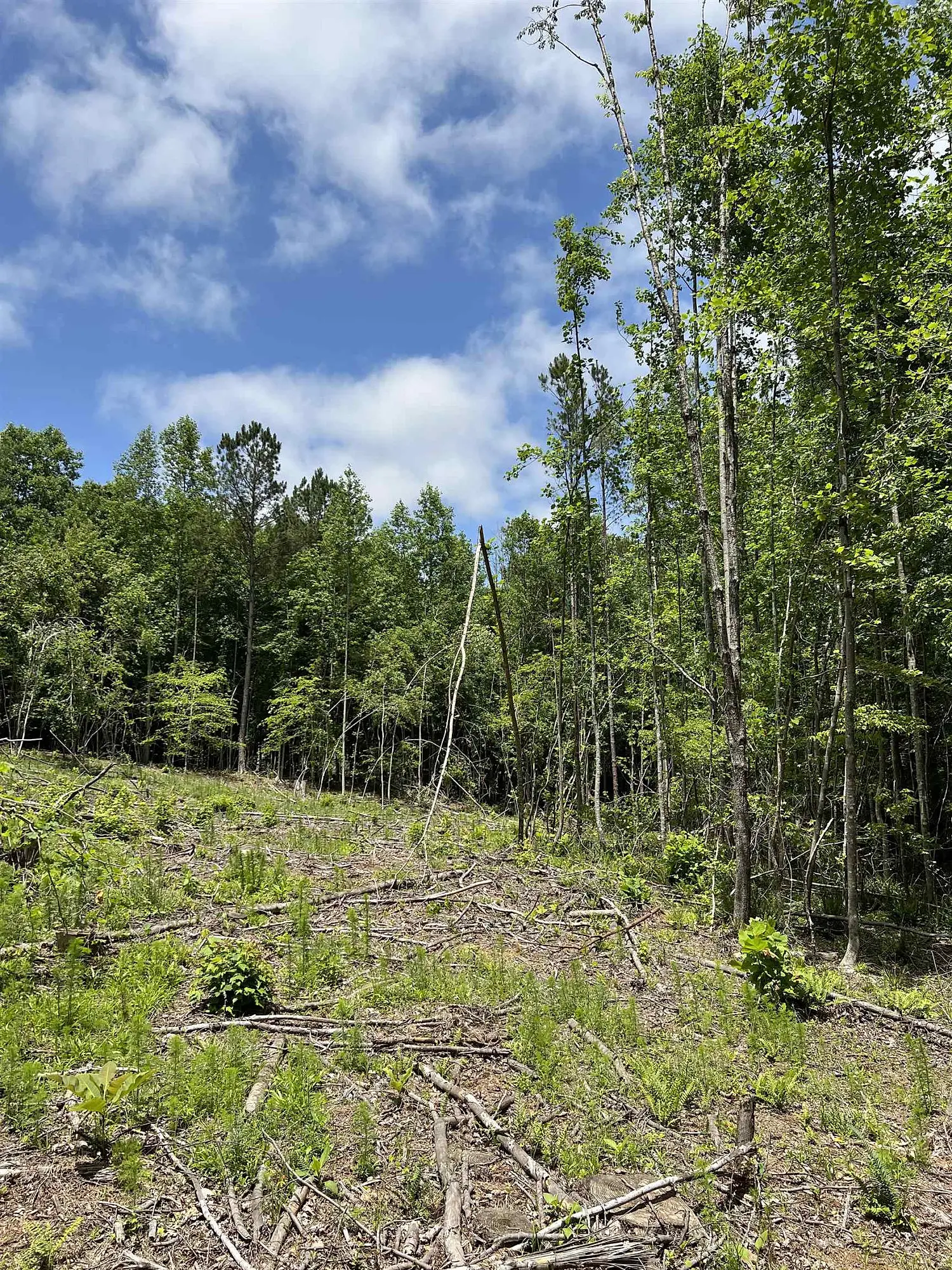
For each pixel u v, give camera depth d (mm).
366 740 27984
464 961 6758
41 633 19203
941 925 10656
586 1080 4727
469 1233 3250
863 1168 4082
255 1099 4102
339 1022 5219
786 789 11703
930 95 7652
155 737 24422
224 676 26156
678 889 10531
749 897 8984
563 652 14125
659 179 10312
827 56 7375
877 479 7934
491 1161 3805
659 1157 3957
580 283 11781
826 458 9984
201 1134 3764
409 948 6984
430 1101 4332
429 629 26547
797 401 10766
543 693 15984
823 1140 4371
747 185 8586
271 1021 5164
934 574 11164
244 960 5504
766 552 11008
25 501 30750
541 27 9477
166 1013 5152
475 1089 4516
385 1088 4438
